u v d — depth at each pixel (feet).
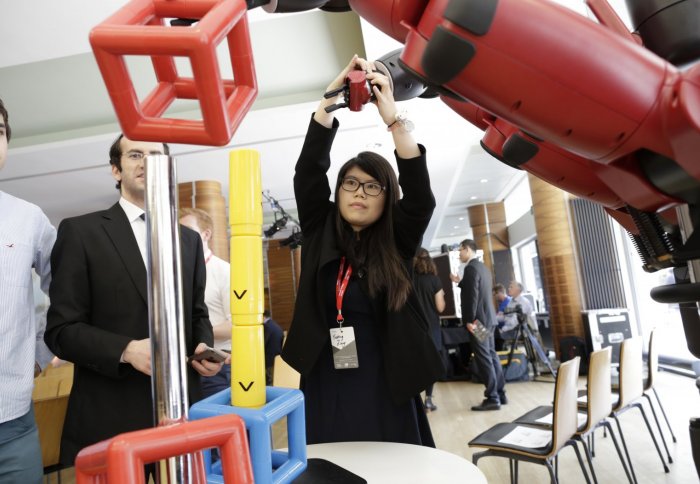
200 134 1.16
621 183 1.44
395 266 3.50
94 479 1.21
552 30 1.11
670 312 21.04
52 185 20.44
